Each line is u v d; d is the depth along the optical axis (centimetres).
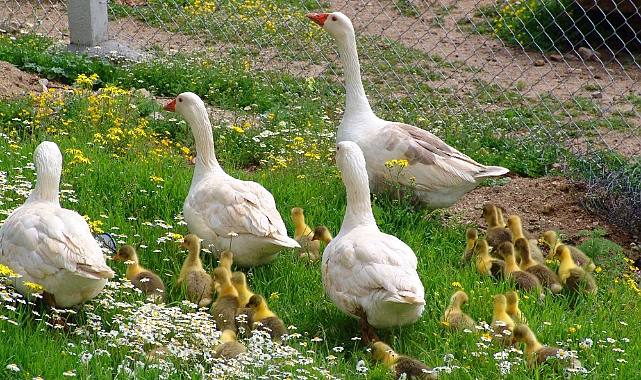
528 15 2288
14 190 1131
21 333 808
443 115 1667
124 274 990
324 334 897
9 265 843
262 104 1703
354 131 1272
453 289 1020
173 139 1501
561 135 1631
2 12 2273
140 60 1838
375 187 1248
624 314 1012
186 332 843
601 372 861
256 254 1017
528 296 1016
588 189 1358
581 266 1113
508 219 1179
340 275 879
